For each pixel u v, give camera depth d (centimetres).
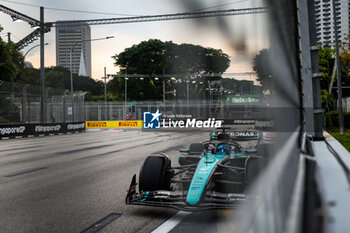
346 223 168
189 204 418
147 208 489
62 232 388
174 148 1403
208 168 499
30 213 467
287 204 142
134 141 1844
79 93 3472
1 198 559
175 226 403
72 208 492
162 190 482
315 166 225
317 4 2227
